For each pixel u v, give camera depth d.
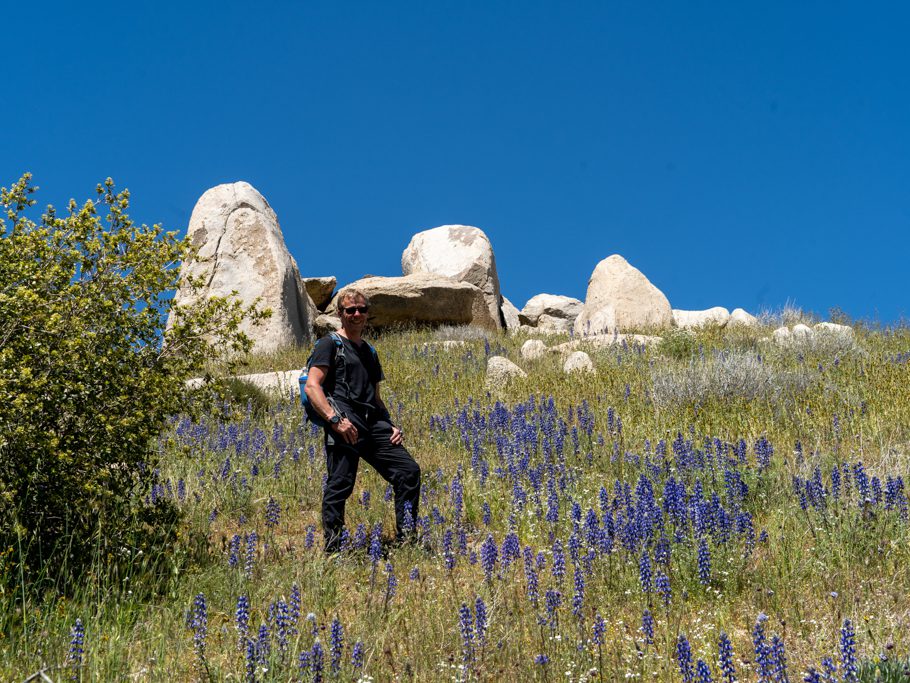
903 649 3.85
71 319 5.16
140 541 5.43
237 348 6.23
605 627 4.20
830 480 6.36
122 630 4.36
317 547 5.88
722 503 6.15
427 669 3.95
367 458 6.18
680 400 10.19
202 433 9.58
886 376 10.32
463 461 8.52
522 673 3.86
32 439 4.74
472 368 14.84
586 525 5.38
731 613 4.54
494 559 4.92
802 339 14.12
